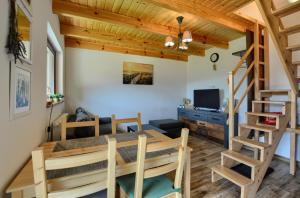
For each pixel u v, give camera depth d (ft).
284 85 10.24
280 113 8.91
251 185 6.57
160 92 17.87
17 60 3.79
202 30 11.85
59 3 8.27
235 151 8.61
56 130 7.47
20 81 3.98
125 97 16.25
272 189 7.13
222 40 13.82
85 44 14.53
